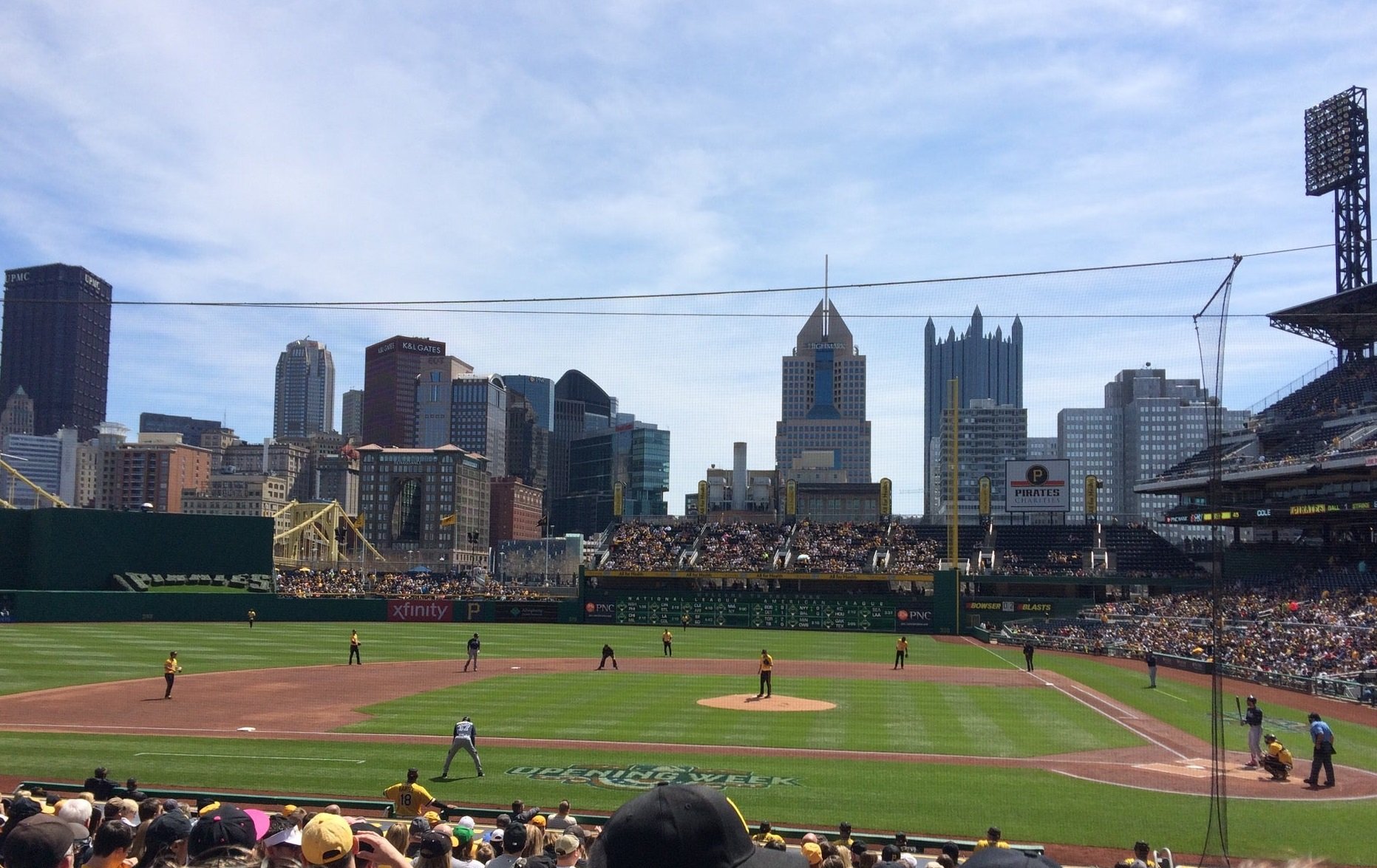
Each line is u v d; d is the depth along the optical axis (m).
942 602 106.69
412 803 24.66
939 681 58.72
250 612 95.94
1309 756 36.69
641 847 4.56
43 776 30.89
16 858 6.11
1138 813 27.66
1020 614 105.50
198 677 57.19
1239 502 95.81
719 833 4.67
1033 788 30.45
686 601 112.75
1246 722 35.03
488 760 33.72
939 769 33.09
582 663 67.88
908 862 17.97
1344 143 106.75
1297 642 67.12
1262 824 26.58
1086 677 62.31
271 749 35.44
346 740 37.25
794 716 44.12
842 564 118.69
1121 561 113.38
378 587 127.81
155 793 26.95
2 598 94.12
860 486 155.00
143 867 9.02
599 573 117.88
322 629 95.12
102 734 38.38
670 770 32.28
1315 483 89.31
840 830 24.30
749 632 104.31
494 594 128.25
